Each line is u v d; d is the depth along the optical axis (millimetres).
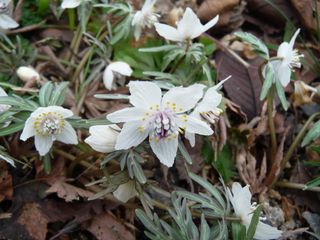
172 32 104
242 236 86
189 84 110
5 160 96
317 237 107
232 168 114
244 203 89
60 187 99
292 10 136
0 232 96
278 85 102
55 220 99
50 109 87
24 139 87
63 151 104
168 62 108
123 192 93
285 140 120
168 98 84
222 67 126
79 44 127
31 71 110
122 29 116
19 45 115
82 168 107
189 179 109
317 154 117
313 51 134
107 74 110
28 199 100
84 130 105
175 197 91
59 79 122
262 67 108
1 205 101
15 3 130
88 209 100
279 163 111
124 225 102
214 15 134
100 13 130
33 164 105
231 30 136
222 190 102
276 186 115
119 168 99
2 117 89
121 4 117
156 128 85
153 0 113
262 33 139
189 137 92
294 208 112
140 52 122
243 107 122
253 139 115
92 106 116
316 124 104
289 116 124
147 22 116
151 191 106
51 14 132
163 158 88
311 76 130
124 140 86
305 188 100
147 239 103
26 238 96
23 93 109
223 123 112
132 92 82
